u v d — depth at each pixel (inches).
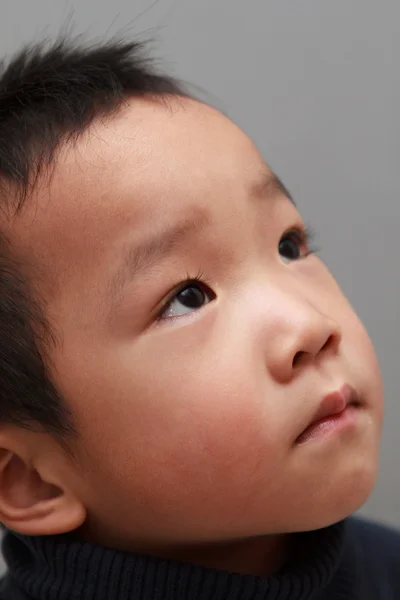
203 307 34.8
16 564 40.3
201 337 34.3
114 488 35.9
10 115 37.5
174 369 34.1
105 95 37.7
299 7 55.6
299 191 56.8
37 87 38.4
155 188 34.5
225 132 37.3
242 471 33.6
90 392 35.1
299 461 33.6
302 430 33.6
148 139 35.5
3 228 35.7
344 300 38.8
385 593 44.7
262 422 33.3
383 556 46.6
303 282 37.5
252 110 56.1
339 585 41.6
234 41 55.4
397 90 56.2
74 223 34.7
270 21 55.6
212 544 38.1
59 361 35.3
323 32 55.8
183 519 35.3
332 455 33.8
